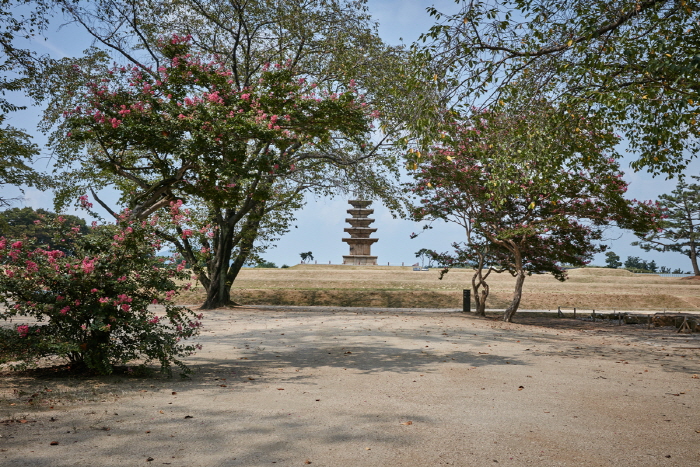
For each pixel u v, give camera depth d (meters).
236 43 22.41
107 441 5.29
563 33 9.23
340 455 4.95
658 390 8.33
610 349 13.95
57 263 8.93
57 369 9.67
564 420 6.36
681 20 9.30
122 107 12.77
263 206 27.75
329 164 26.17
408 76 10.13
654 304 33.94
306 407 6.88
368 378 9.10
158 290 9.52
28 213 48.22
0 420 6.02
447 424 6.09
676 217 53.75
